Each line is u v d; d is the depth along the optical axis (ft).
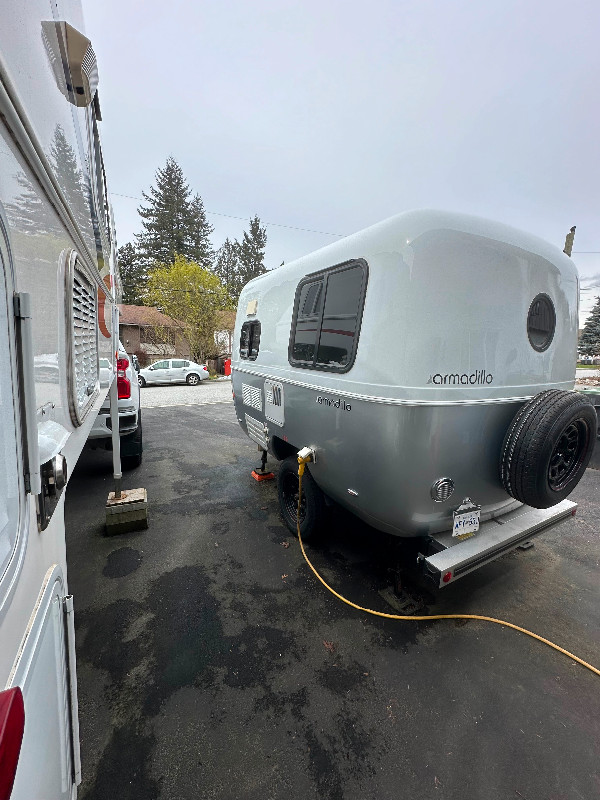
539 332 7.78
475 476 7.20
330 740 5.54
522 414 6.98
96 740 5.50
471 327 6.63
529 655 7.06
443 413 6.45
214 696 6.22
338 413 7.92
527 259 7.39
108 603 8.42
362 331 7.06
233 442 22.25
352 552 10.49
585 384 39.40
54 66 3.58
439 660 6.94
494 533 7.76
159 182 121.19
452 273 6.41
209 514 12.83
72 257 4.65
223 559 10.16
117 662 6.86
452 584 9.11
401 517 7.06
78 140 5.19
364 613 8.15
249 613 8.14
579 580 9.30
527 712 5.96
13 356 2.46
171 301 68.90
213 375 68.44
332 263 8.25
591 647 7.25
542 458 6.64
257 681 6.49
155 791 4.90
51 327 3.60
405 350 6.28
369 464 7.14
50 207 3.58
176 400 39.34
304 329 9.41
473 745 5.46
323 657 7.00
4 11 2.25
